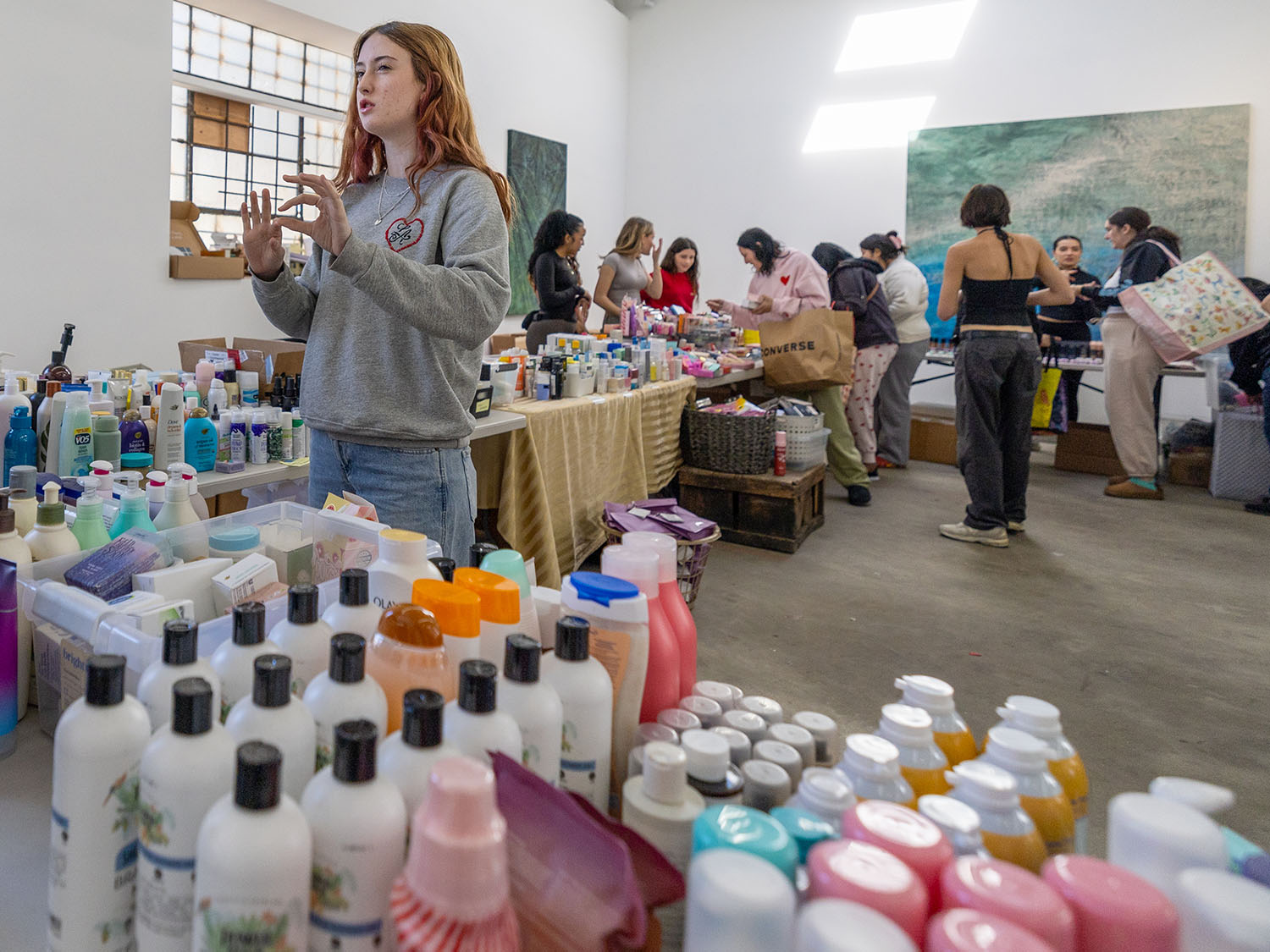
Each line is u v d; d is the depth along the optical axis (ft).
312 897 1.83
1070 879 1.91
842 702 8.41
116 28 13.80
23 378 7.09
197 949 1.77
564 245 16.08
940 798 2.32
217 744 2.00
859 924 1.64
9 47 12.47
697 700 3.08
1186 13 21.89
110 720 2.08
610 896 1.75
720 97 28.04
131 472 5.21
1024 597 11.64
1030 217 24.08
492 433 9.02
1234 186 21.84
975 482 14.01
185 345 9.30
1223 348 18.21
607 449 11.67
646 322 16.17
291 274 5.53
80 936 2.06
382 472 5.50
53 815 2.09
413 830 1.71
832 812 2.27
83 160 13.60
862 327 18.44
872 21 25.59
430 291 4.73
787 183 27.32
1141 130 22.61
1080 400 24.99
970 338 13.60
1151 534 14.98
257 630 2.54
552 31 25.13
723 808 2.14
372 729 1.88
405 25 5.30
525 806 1.95
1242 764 7.46
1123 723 8.16
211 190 18.57
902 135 25.48
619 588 2.82
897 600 11.38
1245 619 10.98
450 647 2.62
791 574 12.35
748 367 16.71
